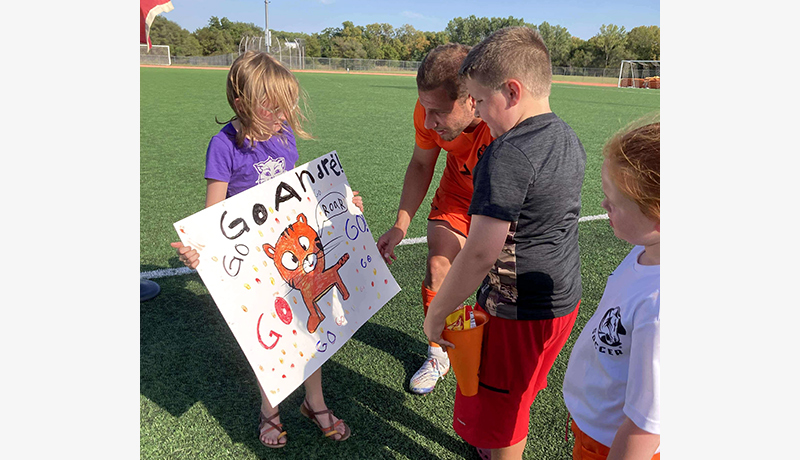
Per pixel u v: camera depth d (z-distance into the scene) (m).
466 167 2.08
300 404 2.15
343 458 1.86
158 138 8.12
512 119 1.37
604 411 1.18
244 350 1.52
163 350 2.48
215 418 2.04
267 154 1.83
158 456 1.84
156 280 3.21
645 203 1.00
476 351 1.47
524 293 1.46
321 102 15.10
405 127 10.41
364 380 2.31
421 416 2.09
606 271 3.51
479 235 1.29
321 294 1.75
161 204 4.71
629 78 36.84
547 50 1.39
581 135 10.10
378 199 5.11
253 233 1.59
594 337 1.19
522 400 1.57
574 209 1.46
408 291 3.18
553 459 1.86
